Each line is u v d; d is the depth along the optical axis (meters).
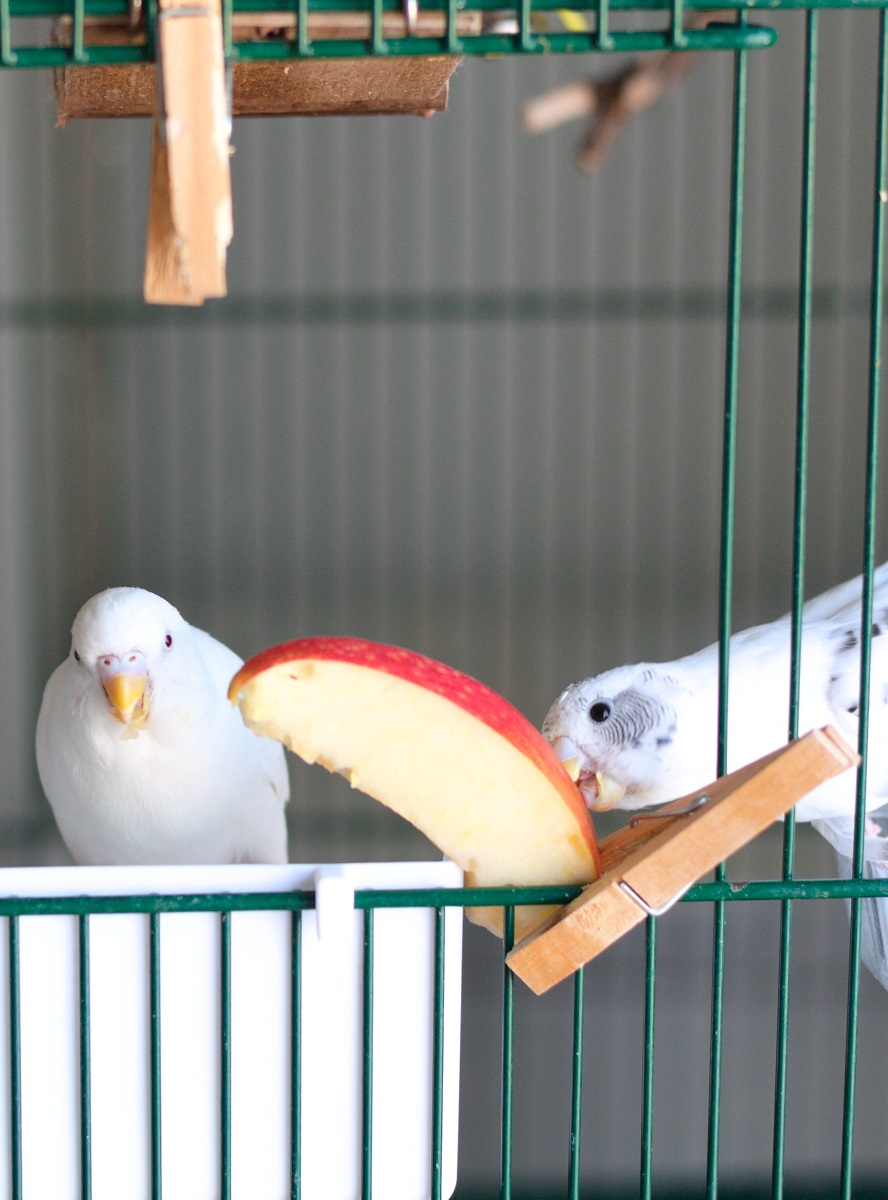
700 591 2.47
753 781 0.60
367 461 2.48
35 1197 0.66
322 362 2.45
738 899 0.67
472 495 2.48
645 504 2.46
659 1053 1.41
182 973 0.66
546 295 2.42
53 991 0.65
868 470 0.67
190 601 2.52
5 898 0.64
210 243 0.56
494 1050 1.25
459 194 2.39
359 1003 0.67
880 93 0.64
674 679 1.00
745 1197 1.28
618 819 2.14
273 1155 0.67
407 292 2.43
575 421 2.45
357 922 0.66
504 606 2.50
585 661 2.50
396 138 2.37
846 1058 0.69
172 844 1.10
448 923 0.68
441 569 2.50
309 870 0.65
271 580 2.51
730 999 1.47
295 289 2.43
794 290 2.36
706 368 2.41
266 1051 0.66
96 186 2.39
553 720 0.99
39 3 0.59
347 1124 0.67
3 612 2.49
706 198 2.36
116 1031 0.66
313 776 2.40
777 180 2.32
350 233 2.41
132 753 1.04
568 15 0.74
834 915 1.51
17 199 2.38
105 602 1.00
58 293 2.43
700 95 2.31
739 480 2.42
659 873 0.62
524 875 0.67
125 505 2.49
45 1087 0.66
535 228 2.40
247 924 0.66
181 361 2.45
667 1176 1.27
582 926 0.63
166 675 1.01
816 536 2.41
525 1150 1.24
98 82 0.78
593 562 2.48
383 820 2.41
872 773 1.00
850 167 2.30
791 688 0.67
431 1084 0.67
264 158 2.37
